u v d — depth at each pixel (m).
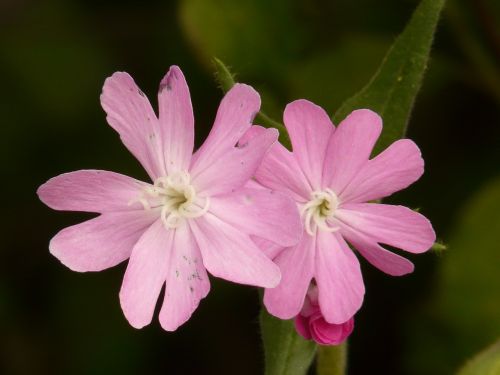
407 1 0.19
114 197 0.14
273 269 0.13
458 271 0.19
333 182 0.14
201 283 0.13
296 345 0.14
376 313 0.19
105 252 0.14
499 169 0.19
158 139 0.14
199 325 0.19
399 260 0.13
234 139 0.13
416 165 0.13
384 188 0.14
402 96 0.14
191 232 0.14
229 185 0.13
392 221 0.13
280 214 0.13
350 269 0.13
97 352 0.19
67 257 0.13
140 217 0.14
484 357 0.16
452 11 0.19
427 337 0.19
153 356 0.19
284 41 0.19
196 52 0.19
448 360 0.19
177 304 0.13
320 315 0.14
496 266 0.18
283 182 0.14
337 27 0.19
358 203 0.14
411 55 0.14
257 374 0.19
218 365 0.19
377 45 0.19
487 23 0.19
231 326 0.19
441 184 0.19
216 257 0.13
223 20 0.19
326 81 0.19
